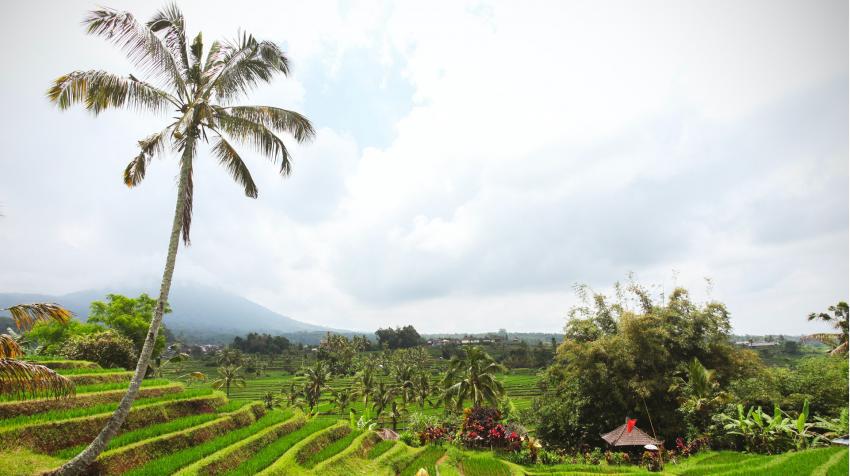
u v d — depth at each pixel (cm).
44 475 1147
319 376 7150
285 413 2372
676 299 3372
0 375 1069
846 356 2970
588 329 3450
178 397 2017
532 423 3391
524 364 12875
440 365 12962
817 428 2522
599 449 2669
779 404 2638
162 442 1527
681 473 1900
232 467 1521
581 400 3083
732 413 2652
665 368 3100
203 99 1454
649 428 2955
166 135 1329
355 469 1834
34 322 1192
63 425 1408
